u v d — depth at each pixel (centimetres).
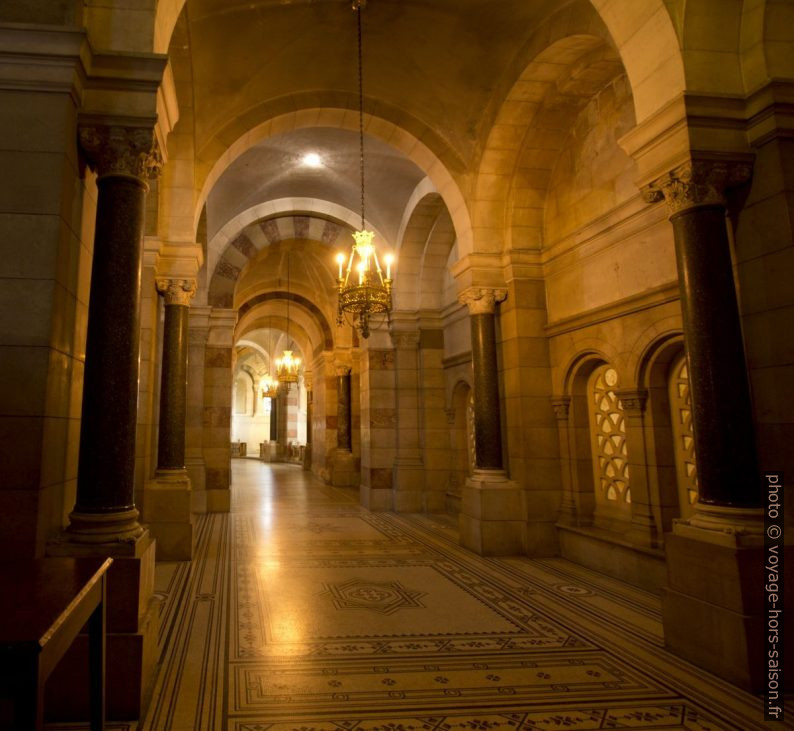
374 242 1338
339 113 882
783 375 432
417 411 1291
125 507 384
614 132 728
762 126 455
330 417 1967
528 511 828
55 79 376
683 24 475
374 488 1297
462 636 488
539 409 852
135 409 402
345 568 743
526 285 875
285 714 346
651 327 648
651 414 665
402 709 353
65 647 196
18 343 352
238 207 1317
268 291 2088
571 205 824
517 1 697
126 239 400
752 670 379
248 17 705
